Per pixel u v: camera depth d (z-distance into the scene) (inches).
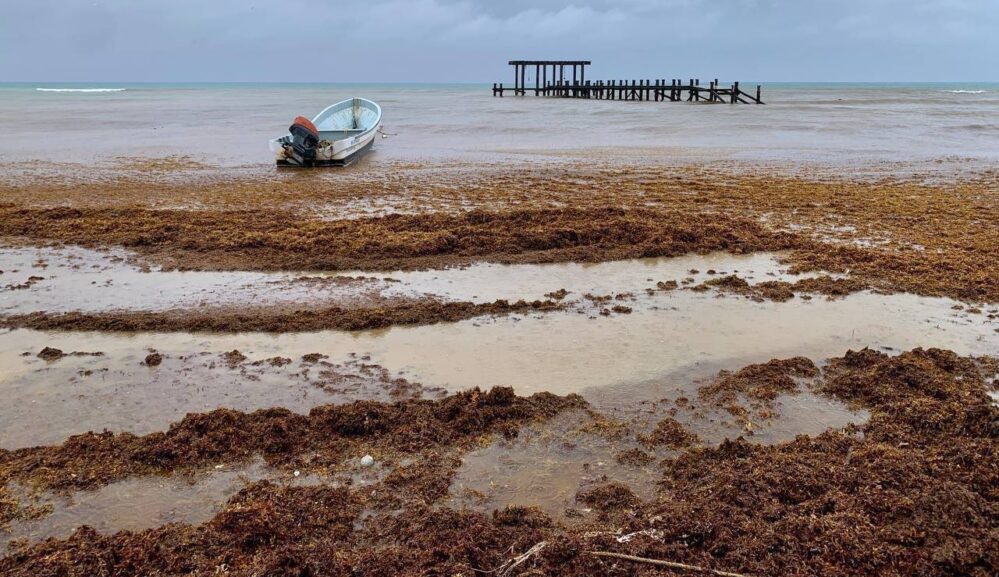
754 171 780.6
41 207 562.9
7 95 3353.8
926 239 455.2
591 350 288.8
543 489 193.5
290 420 222.4
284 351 286.4
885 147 1026.1
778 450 207.6
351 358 280.1
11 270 391.2
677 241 442.9
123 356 280.2
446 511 179.0
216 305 338.0
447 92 4638.3
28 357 278.8
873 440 213.0
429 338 300.7
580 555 161.3
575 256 421.7
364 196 624.7
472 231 460.8
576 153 965.8
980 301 342.3
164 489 192.9
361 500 186.2
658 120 1577.3
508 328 312.0
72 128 1381.6
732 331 309.7
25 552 164.2
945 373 257.6
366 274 390.3
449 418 227.5
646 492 191.9
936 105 2268.7
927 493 176.6
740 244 442.0
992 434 209.2
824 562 157.9
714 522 171.3
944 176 732.7
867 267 394.3
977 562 154.6
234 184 695.7
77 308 333.4
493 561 162.2
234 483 195.8
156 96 3513.8
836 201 582.2
